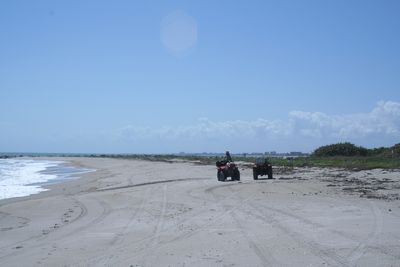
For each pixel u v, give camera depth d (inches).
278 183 1078.4
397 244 395.2
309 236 441.4
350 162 1914.4
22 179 1726.1
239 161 2726.4
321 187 967.0
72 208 761.0
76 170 2443.4
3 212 753.6
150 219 598.2
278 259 357.7
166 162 3016.7
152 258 379.6
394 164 1598.2
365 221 518.9
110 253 406.0
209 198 814.5
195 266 347.9
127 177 1567.4
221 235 465.7
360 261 342.3
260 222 537.6
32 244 470.0
